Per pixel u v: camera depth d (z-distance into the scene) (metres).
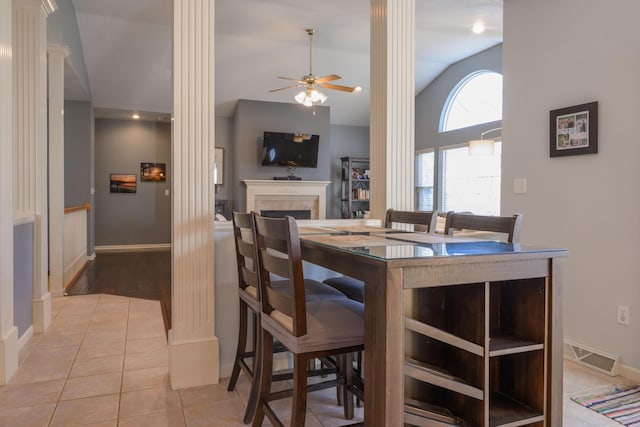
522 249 1.48
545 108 3.02
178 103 2.30
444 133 7.43
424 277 1.29
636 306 2.52
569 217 2.87
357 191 9.05
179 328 2.35
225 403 2.18
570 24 2.85
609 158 2.63
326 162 8.36
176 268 2.33
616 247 2.61
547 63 3.00
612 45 2.61
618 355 2.60
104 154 8.41
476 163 6.82
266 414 1.75
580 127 2.78
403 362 1.27
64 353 2.89
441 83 7.45
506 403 1.56
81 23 5.52
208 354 2.39
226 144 8.45
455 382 1.37
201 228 2.37
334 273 2.75
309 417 2.07
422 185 8.09
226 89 7.40
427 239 1.78
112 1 5.07
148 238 8.71
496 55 6.30
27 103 3.45
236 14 5.27
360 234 2.00
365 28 5.70
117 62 6.35
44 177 3.46
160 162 8.74
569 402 2.25
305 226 2.57
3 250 2.47
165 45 6.01
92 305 4.19
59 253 4.59
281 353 2.59
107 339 3.18
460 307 1.46
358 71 7.12
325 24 5.56
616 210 2.60
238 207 7.93
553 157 2.96
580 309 2.82
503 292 1.61
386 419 1.25
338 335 1.55
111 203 8.46
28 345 3.04
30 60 3.46
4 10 2.50
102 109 7.77
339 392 2.22
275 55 6.52
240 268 2.24
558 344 1.48
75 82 5.84
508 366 1.61
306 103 5.39
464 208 7.08
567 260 2.90
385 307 1.25
